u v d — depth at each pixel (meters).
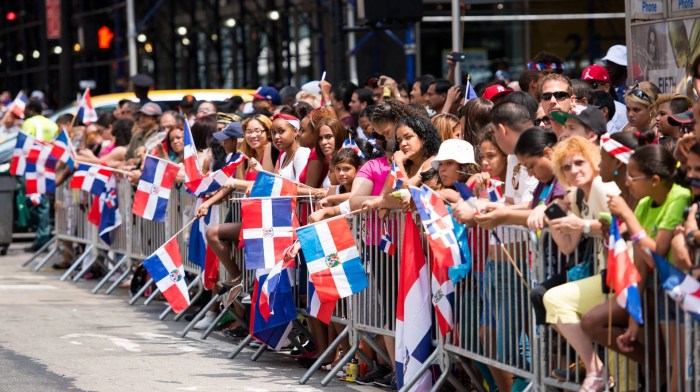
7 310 15.16
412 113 10.90
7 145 21.39
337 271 10.20
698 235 6.97
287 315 11.27
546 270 8.17
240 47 33.91
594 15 21.88
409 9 17.17
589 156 7.68
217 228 12.58
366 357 10.69
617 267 7.14
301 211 11.64
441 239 8.85
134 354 12.02
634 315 7.10
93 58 38.12
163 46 37.62
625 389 7.59
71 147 17.17
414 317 9.65
